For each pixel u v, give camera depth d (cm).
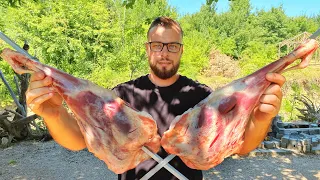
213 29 3519
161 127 240
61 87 216
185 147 219
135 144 218
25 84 983
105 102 222
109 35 2027
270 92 207
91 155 813
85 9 2031
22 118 944
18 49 209
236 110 217
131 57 1766
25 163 757
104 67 1836
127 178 242
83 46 2003
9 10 1916
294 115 1283
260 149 839
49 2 2030
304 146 842
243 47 3356
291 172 704
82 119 220
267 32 4031
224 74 2267
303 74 2102
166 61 236
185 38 2548
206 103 223
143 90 250
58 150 858
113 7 2258
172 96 246
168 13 2623
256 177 674
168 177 233
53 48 1881
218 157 221
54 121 215
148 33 245
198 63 2238
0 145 895
